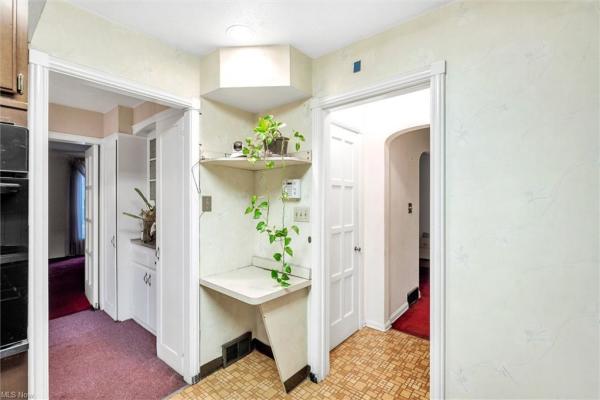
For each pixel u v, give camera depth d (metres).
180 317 2.10
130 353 2.41
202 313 2.08
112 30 1.63
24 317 1.15
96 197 3.34
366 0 1.46
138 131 3.02
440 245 1.48
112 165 3.10
